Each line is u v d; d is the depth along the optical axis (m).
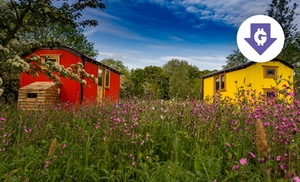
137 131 3.52
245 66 14.88
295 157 2.36
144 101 5.10
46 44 7.29
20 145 3.04
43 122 4.40
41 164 2.66
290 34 21.44
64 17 6.82
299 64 19.77
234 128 3.26
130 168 2.56
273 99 3.80
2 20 5.99
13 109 5.82
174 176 2.31
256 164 2.64
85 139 3.41
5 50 5.45
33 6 6.23
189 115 3.94
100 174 2.68
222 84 18.33
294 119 2.70
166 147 3.24
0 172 2.21
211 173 2.36
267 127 2.87
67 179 2.48
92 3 7.15
